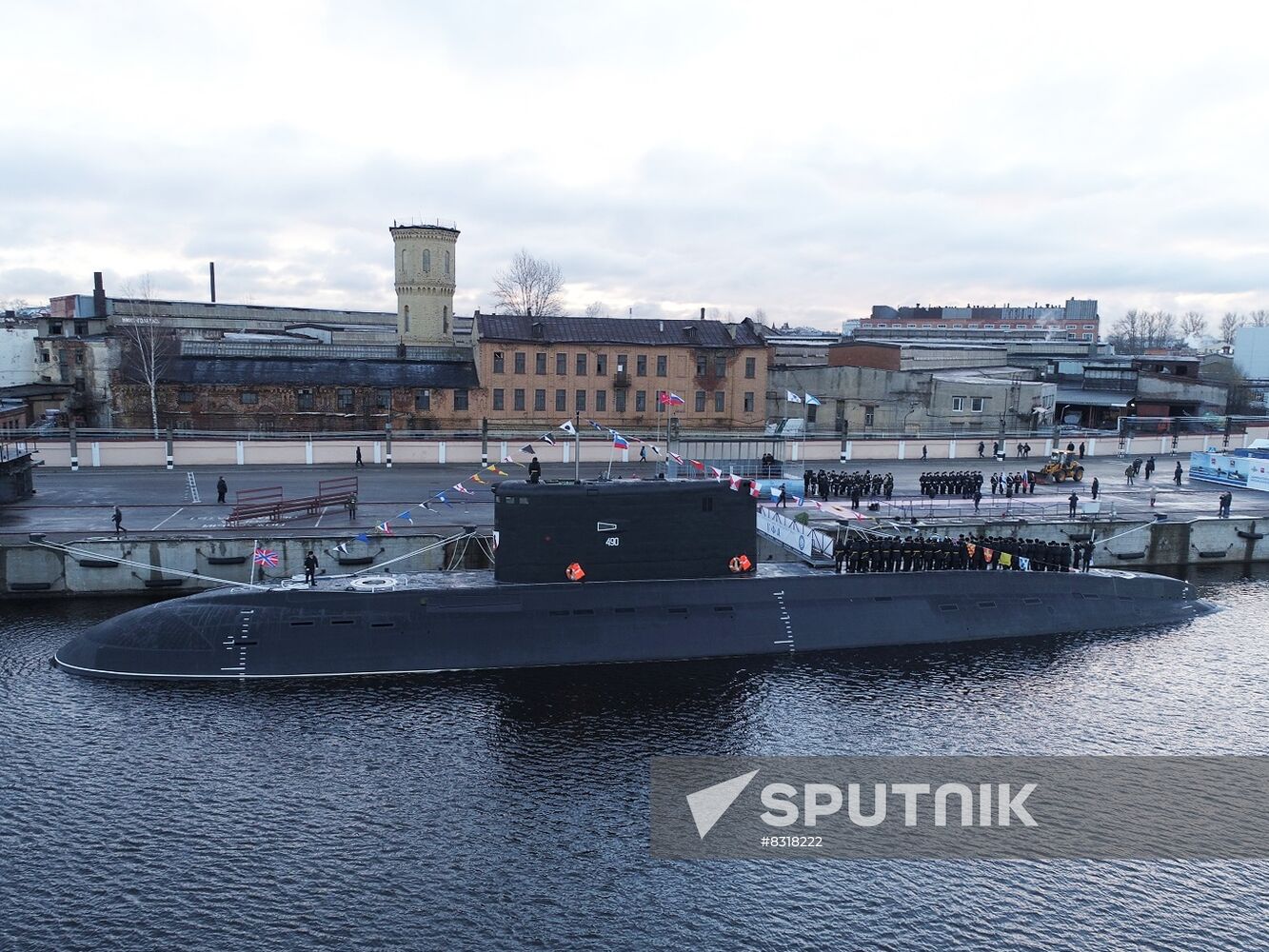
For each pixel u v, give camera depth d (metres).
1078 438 79.75
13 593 40.59
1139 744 27.95
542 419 80.75
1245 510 55.06
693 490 33.38
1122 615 38.69
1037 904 20.59
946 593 36.66
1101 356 124.25
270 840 22.31
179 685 30.41
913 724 28.95
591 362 80.81
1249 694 31.83
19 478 50.81
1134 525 50.75
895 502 54.69
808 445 71.88
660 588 33.62
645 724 28.44
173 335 88.31
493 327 79.94
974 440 76.19
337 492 53.78
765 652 33.59
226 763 25.83
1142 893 21.06
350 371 79.75
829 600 35.09
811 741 27.72
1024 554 39.25
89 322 95.19
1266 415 106.00
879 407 87.88
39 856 21.52
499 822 23.27
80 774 25.09
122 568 41.03
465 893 20.53
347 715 28.59
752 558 34.72
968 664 33.62
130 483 56.28
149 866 21.20
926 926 19.80
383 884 20.75
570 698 29.98
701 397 83.19
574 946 18.95
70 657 31.84
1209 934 19.78
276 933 19.14
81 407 83.38
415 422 78.81
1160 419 81.00
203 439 66.69
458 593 32.28
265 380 76.94
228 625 31.34
